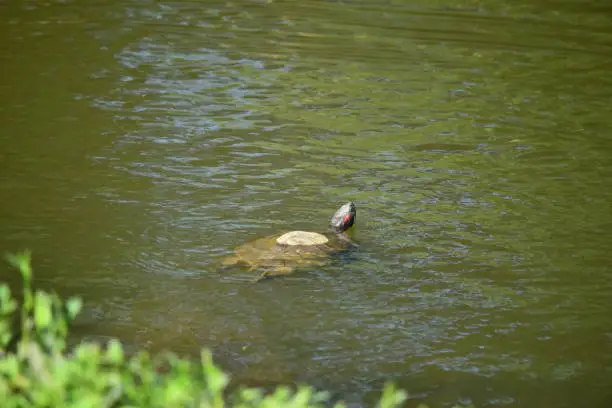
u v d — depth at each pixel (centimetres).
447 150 1074
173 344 599
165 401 361
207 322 634
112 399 373
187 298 669
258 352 595
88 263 721
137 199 866
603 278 735
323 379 566
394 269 735
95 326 620
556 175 998
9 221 794
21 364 412
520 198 921
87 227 793
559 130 1170
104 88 1241
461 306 678
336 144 1077
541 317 666
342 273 721
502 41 1669
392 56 1527
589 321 663
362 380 568
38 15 1652
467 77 1420
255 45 1542
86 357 385
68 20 1628
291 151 1042
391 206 884
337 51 1535
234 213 845
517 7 1973
